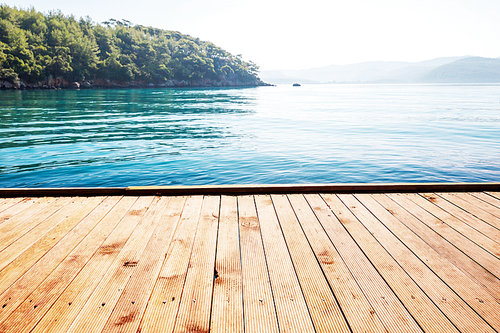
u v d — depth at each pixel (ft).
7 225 10.16
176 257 8.26
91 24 320.91
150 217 10.83
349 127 47.29
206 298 6.61
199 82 408.87
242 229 9.97
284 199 12.60
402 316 6.14
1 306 6.33
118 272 7.55
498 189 13.65
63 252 8.49
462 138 38.06
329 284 7.15
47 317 6.01
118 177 22.29
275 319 6.02
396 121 54.90
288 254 8.48
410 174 23.39
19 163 25.57
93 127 45.85
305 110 76.95
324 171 23.97
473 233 9.80
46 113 65.51
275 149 31.45
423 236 9.59
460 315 6.17
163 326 5.79
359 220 10.71
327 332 5.72
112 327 5.75
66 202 12.17
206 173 23.34
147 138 37.32
